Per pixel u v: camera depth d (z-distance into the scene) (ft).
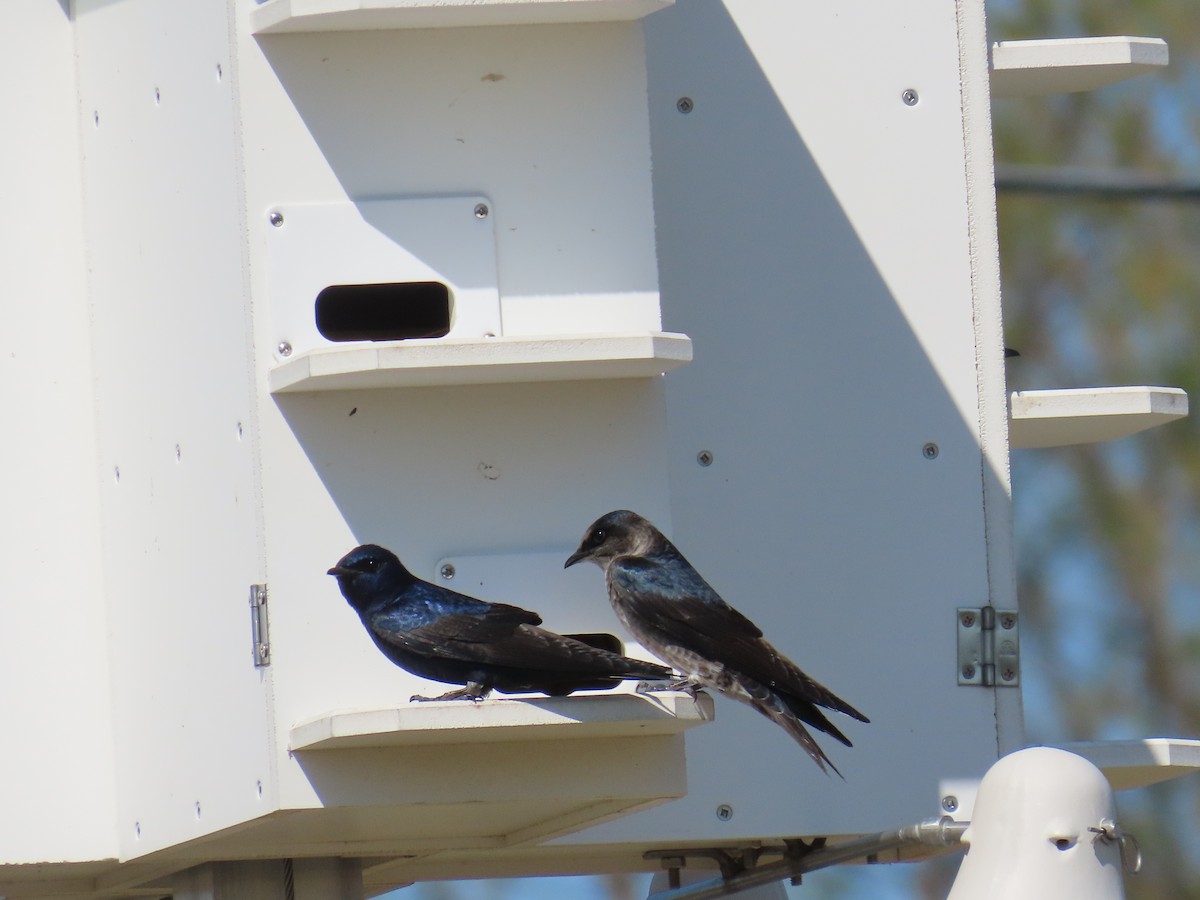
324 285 31.40
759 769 35.78
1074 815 27.53
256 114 31.53
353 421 31.37
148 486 34.37
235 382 31.50
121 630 35.63
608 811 32.65
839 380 36.60
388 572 29.96
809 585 36.17
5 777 35.91
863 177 37.01
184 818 33.01
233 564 31.50
